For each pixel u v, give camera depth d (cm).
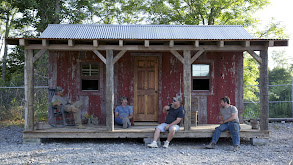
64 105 750
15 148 649
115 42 720
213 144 662
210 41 704
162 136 698
